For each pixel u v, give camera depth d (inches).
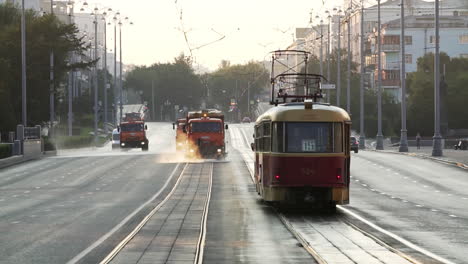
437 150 7495.1
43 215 3166.8
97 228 2664.9
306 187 3164.4
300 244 2228.1
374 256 1969.7
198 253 2012.8
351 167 6378.0
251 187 4714.6
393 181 5182.1
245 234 2484.0
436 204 3666.3
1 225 2787.9
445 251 2079.2
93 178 5452.8
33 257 1980.8
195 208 3435.0
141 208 3442.4
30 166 6737.2
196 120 7411.4
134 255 1975.9
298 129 3189.0
